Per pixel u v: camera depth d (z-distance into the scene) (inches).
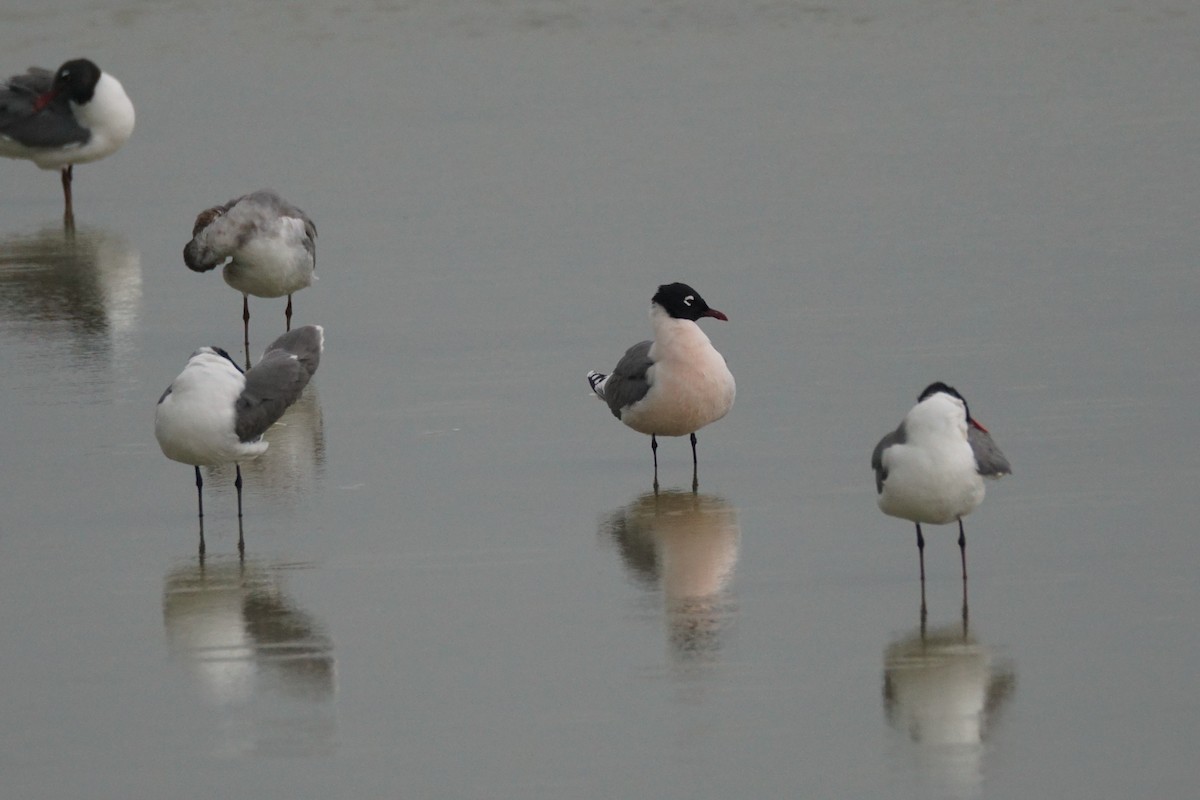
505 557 557.3
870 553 550.0
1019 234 963.3
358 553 564.7
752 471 634.2
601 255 956.6
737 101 1342.3
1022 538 553.6
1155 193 1034.7
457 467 650.8
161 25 1679.4
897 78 1407.5
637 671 470.0
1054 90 1343.5
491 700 455.5
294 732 442.0
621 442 676.7
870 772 413.7
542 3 1748.3
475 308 872.9
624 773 416.5
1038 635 482.9
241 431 573.0
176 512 608.1
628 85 1411.2
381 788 412.5
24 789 415.5
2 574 551.8
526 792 408.5
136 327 863.1
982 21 1628.9
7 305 905.5
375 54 1568.7
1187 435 646.5
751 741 430.0
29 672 479.2
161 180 1189.7
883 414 690.2
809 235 979.9
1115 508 575.2
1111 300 833.5
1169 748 419.5
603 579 536.1
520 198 1088.2
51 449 680.4
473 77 1465.3
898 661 470.3
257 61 1550.2
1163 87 1334.9
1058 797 400.5
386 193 1115.3
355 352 811.4
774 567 541.0
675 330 625.9
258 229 805.2
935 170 1117.1
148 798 410.3
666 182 1112.2
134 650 493.0
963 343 778.8
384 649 489.4
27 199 1178.0
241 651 490.6
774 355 774.5
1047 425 664.4
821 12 1689.2
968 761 418.0
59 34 1642.5
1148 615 492.1
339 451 673.0
